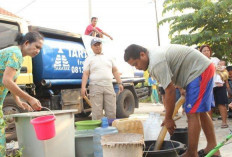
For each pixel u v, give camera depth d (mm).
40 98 6203
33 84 5605
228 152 4215
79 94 6660
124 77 8734
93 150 3688
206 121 3615
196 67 3287
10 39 5375
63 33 6430
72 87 6844
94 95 5184
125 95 8070
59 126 3260
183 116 8258
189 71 3305
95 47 5258
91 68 5250
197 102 3248
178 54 3293
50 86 5926
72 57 6535
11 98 5164
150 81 10445
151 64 3146
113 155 2768
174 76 3354
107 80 5223
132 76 9312
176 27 9883
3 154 2934
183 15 9578
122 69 8727
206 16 9453
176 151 2961
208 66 3295
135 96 8867
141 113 9688
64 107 6250
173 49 3314
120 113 7828
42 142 3078
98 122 4133
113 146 2754
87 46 7082
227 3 8812
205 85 3250
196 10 9906
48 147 3123
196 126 3293
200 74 3258
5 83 2811
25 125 3197
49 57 5887
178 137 3998
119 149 2746
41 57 5742
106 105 5266
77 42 7008
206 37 9141
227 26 9297
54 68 6004
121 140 2986
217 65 6035
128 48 3229
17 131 3326
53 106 6109
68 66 6387
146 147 3453
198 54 3348
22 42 3010
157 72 3143
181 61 3291
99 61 5234
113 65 5508
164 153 2916
